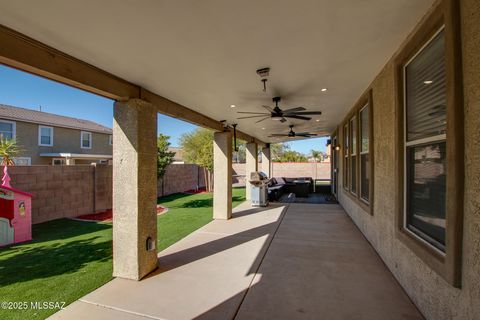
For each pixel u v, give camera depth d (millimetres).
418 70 2408
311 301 2520
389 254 3195
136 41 2197
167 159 10242
